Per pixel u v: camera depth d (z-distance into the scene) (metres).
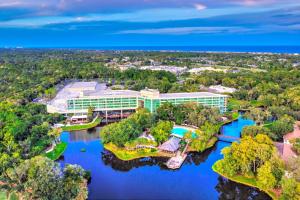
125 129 185.62
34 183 120.31
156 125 197.50
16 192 123.88
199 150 178.88
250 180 144.38
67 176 133.12
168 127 191.38
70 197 120.75
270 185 132.62
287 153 161.50
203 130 193.12
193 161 177.00
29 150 173.00
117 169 165.38
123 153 176.50
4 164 141.50
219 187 146.25
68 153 185.62
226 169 148.88
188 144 186.25
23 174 129.62
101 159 177.38
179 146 183.00
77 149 192.12
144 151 177.00
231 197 142.00
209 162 172.75
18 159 148.25
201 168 165.50
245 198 142.00
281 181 124.88
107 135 190.25
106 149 187.62
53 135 193.25
